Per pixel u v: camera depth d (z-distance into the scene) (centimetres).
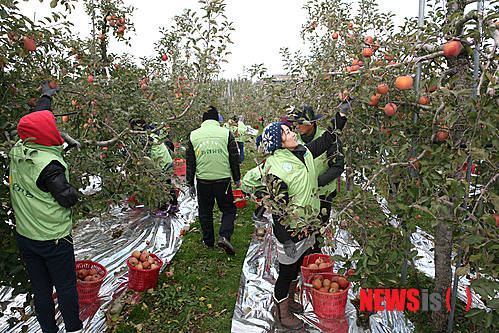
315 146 294
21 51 234
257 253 408
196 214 556
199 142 375
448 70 226
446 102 206
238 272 370
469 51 207
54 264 231
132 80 447
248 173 273
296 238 254
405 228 239
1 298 306
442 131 218
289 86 340
